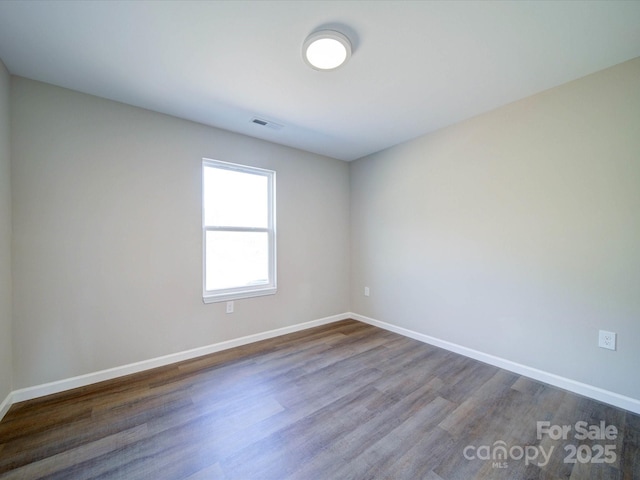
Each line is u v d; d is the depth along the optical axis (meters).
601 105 1.88
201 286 2.65
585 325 1.97
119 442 1.52
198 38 1.56
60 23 1.44
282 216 3.26
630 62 1.77
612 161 1.85
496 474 1.32
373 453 1.45
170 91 2.10
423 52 1.69
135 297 2.30
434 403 1.89
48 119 1.97
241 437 1.56
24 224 1.88
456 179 2.71
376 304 3.60
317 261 3.60
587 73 1.92
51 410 1.79
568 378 2.05
